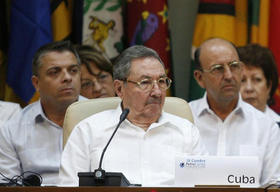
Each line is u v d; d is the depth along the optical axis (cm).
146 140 631
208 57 761
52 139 757
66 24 933
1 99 951
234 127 778
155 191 461
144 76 618
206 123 791
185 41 1027
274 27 934
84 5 933
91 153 627
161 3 934
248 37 962
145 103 619
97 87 851
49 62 742
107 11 941
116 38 943
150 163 624
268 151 756
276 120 870
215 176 510
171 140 637
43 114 761
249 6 959
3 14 954
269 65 874
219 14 938
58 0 931
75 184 610
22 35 903
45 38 901
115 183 494
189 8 1031
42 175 743
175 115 666
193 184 511
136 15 930
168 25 948
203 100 795
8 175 739
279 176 740
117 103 667
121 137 630
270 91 889
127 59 628
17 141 753
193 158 514
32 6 900
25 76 902
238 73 757
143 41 927
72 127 650
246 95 873
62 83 741
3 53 952
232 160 510
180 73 1020
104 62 853
